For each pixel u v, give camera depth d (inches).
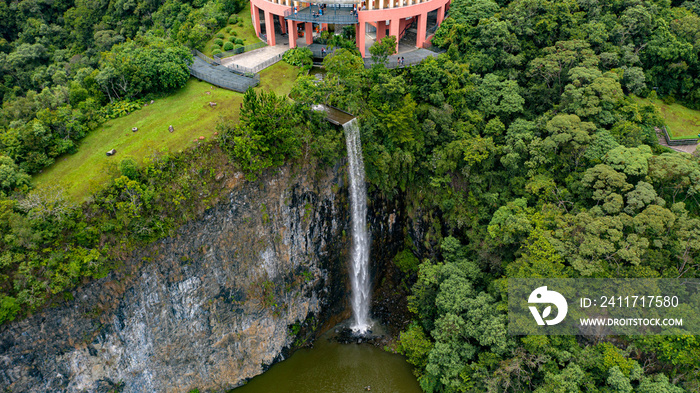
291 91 3088.1
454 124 3216.0
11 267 2182.6
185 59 3344.0
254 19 4005.9
